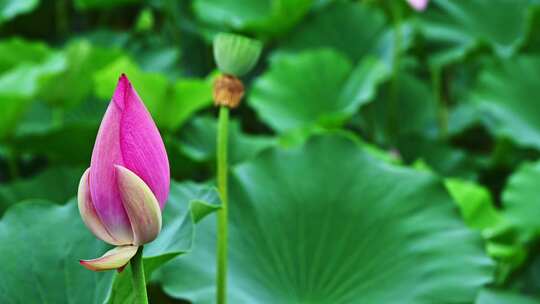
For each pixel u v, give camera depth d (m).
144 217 1.84
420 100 3.65
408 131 3.58
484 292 2.57
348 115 3.02
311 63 3.35
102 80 3.00
